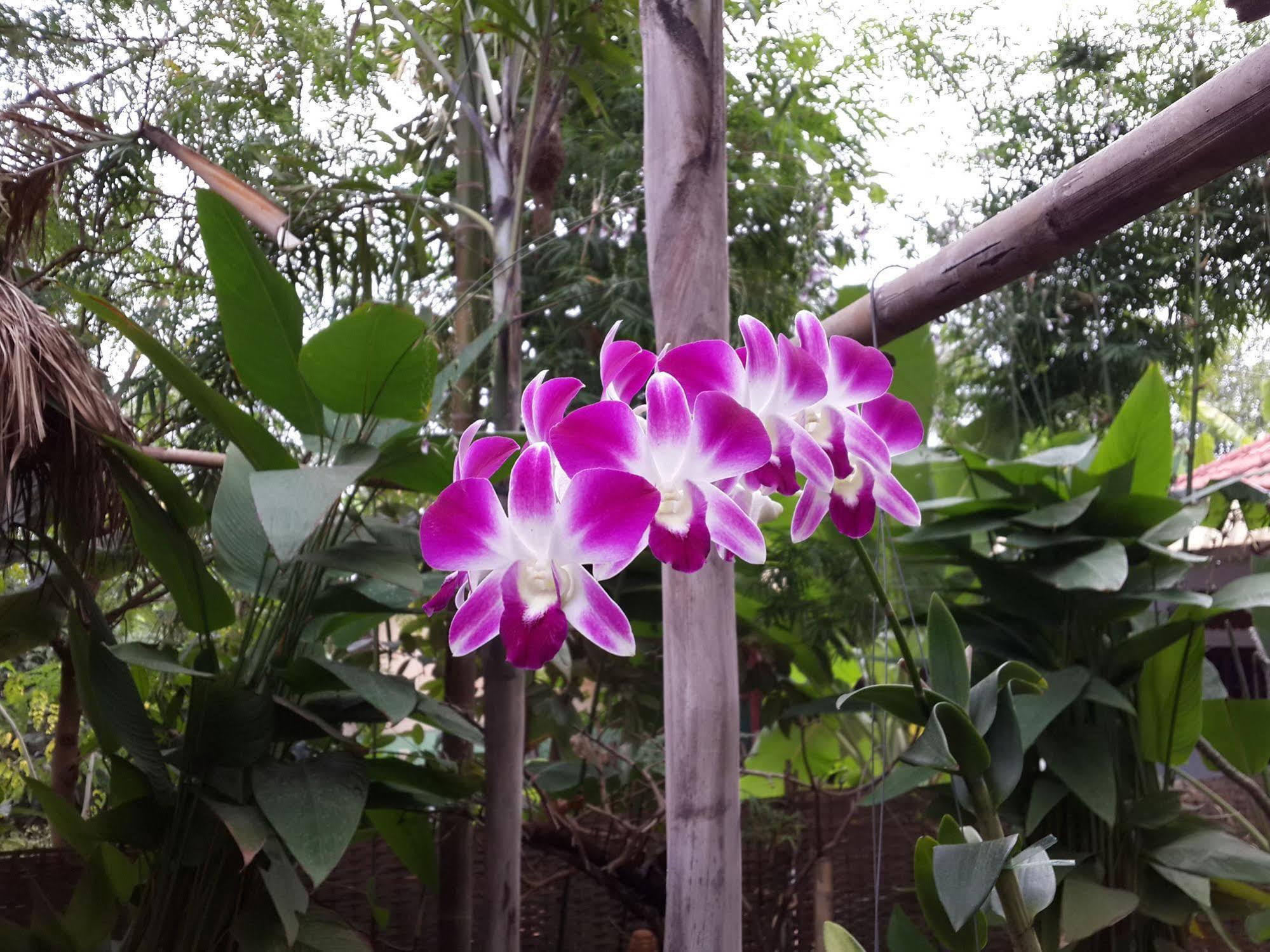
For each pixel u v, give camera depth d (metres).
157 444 1.16
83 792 1.39
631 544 0.31
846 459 0.39
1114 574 0.84
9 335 0.72
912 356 1.05
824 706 1.04
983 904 0.54
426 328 0.71
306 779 0.76
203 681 0.79
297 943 0.78
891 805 1.28
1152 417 0.93
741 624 1.25
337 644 1.18
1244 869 0.83
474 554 0.33
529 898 1.22
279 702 0.78
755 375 0.35
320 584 0.88
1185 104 0.51
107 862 0.88
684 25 0.60
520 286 1.06
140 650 0.77
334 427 0.89
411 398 0.78
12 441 0.74
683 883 0.59
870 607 1.13
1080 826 0.90
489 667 0.96
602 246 1.26
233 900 0.81
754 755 1.55
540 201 1.09
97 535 0.85
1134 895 0.82
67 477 0.80
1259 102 0.48
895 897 1.26
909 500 0.42
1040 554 0.95
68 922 0.79
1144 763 0.94
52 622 0.94
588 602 0.32
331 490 0.66
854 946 0.60
